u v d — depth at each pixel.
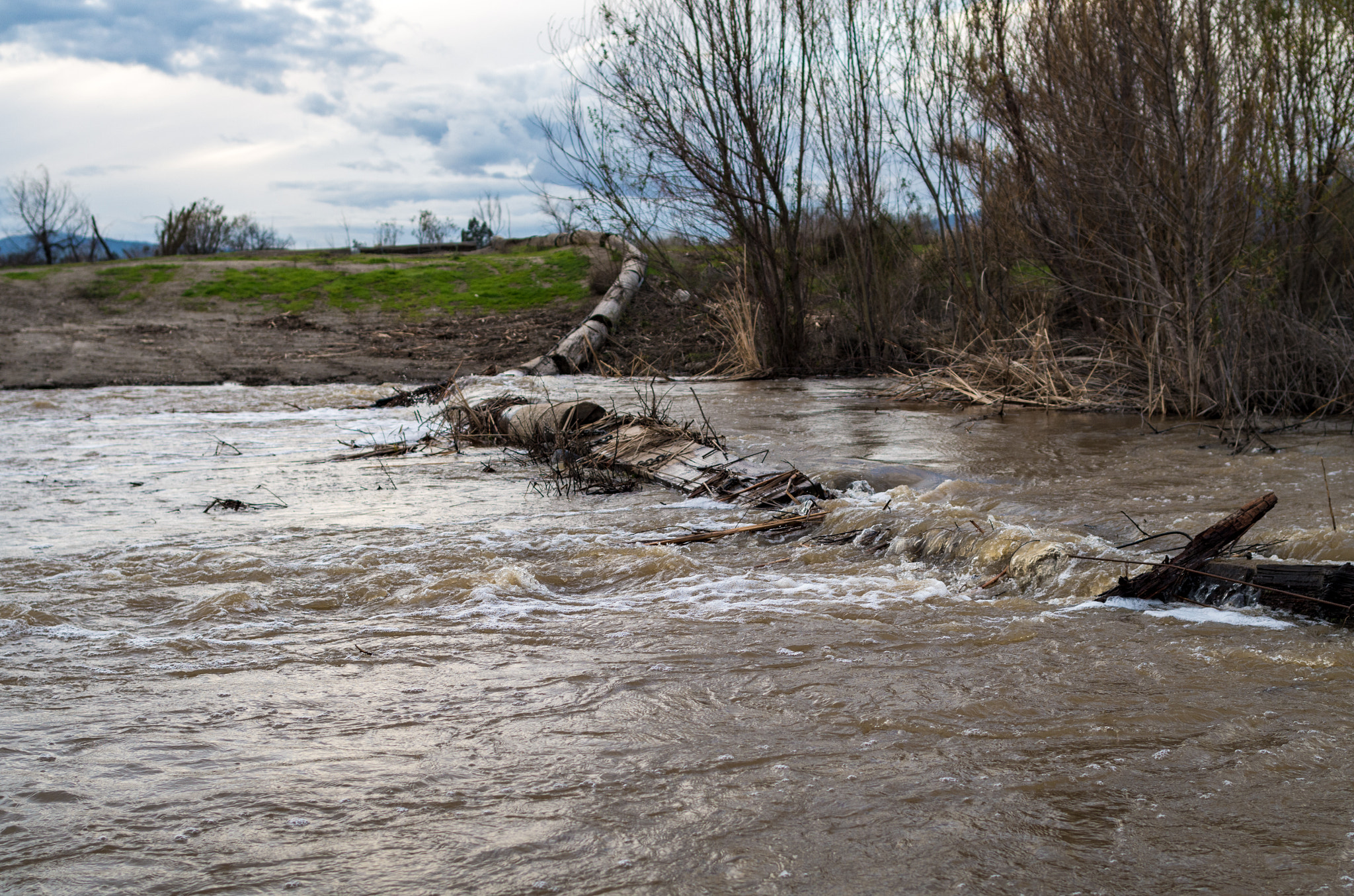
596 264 26.44
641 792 2.70
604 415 10.92
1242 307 11.87
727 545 6.30
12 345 20.70
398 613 4.75
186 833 2.49
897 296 21.08
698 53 18.80
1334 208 12.64
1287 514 6.21
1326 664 3.67
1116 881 2.20
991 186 17.16
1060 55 13.91
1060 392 14.00
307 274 27.97
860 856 2.33
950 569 5.48
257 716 3.34
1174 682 3.52
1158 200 12.37
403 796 2.69
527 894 2.19
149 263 28.62
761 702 3.40
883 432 11.24
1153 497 7.09
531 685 3.62
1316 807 2.52
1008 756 2.89
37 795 2.71
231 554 5.83
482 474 9.32
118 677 3.77
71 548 6.04
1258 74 12.55
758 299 20.69
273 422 13.88
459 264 29.62
